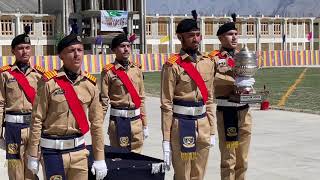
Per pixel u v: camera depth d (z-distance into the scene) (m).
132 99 8.79
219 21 82.06
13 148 7.47
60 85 5.41
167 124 6.51
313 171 9.61
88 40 69.94
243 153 7.41
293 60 65.12
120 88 8.78
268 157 10.86
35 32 70.50
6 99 7.54
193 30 6.55
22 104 7.47
